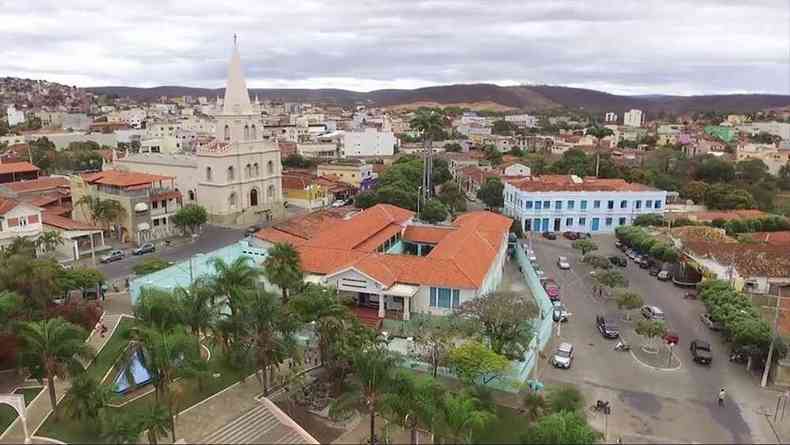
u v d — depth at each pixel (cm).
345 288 5553
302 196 12294
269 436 3728
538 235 10231
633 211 10556
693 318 6094
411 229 8031
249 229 9750
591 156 15300
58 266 5541
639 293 6938
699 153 19350
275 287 5662
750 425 4025
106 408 3703
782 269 6619
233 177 10412
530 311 4709
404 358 4266
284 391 4262
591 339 5491
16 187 9919
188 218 9088
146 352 3631
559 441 3291
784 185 14575
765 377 4578
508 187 11356
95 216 8556
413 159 15325
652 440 3825
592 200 10450
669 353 5181
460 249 6156
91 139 18312
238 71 10269
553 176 12356
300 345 4847
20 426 3738
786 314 5512
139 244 8744
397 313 5622
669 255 7506
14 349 4359
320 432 3844
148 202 9050
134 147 16750
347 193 13825
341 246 6425
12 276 4772
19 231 7381
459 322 4691
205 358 4703
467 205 13012
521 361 4534
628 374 4762
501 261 7375
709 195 11481
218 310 4438
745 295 5769
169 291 4644
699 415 4147
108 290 6444
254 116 10706
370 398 3666
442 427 3478
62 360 3725
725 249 7081
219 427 3744
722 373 4809
